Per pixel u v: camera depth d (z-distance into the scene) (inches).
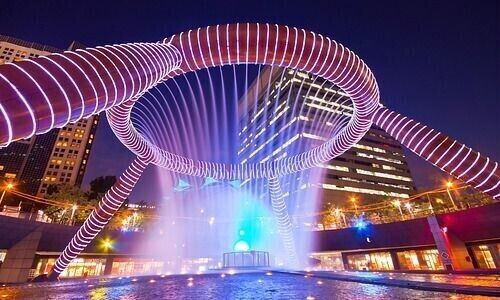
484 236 955.3
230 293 348.5
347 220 1726.1
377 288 337.7
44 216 1184.2
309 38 258.7
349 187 3002.0
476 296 251.1
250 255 922.7
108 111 394.9
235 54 257.8
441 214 1051.3
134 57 184.4
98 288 437.4
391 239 1157.7
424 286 303.9
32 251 989.2
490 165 289.0
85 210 1444.4
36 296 361.1
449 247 984.9
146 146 501.4
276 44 252.7
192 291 378.0
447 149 303.9
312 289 357.4
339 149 479.8
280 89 3501.5
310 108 3132.4
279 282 449.4
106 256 1264.8
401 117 349.4
